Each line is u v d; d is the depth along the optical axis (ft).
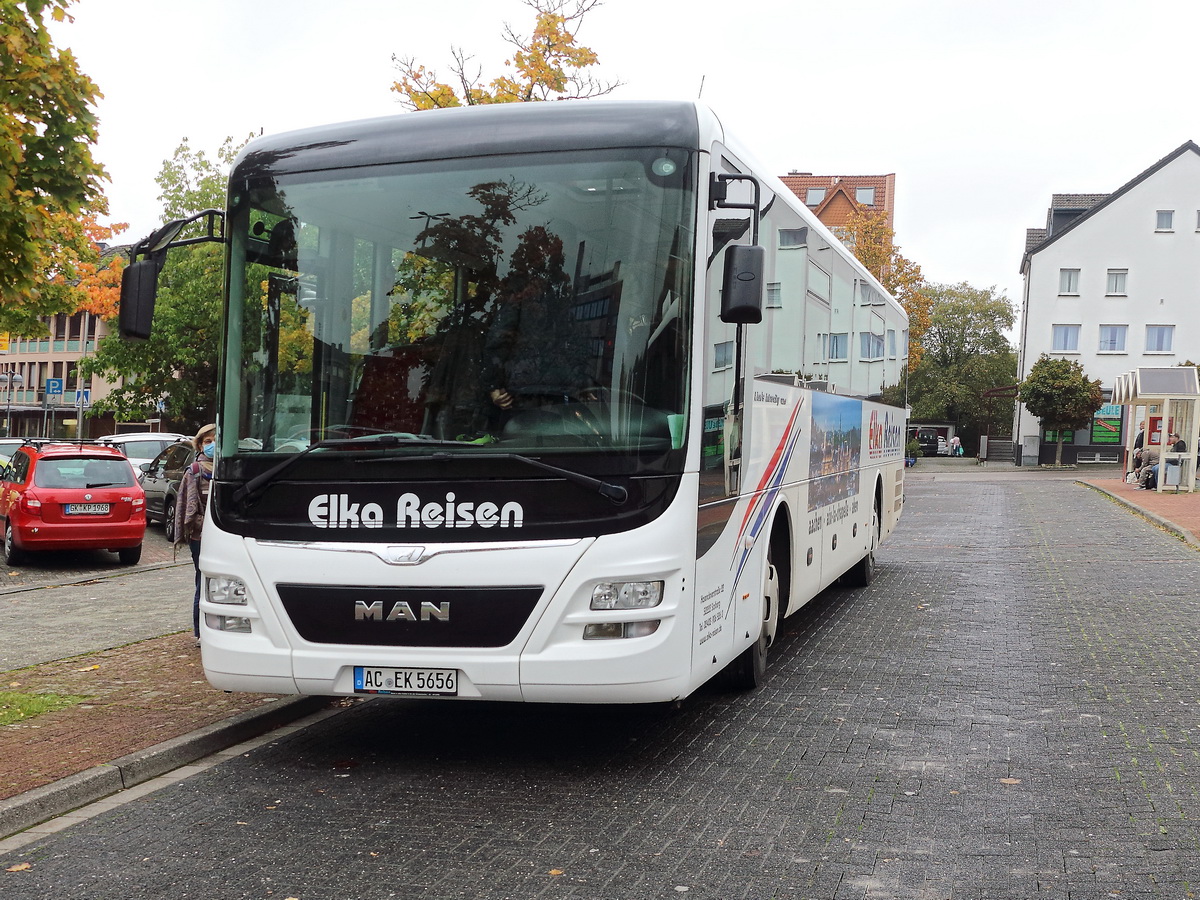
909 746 21.76
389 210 20.54
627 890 14.66
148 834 17.29
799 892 14.53
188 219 21.53
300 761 21.49
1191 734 22.40
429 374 19.90
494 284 19.95
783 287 27.25
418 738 23.03
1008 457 221.25
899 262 166.09
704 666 20.59
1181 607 39.22
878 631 34.88
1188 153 187.52
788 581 28.66
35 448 60.85
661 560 19.12
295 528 20.01
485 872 15.38
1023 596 42.50
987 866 15.38
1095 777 19.58
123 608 42.22
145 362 126.52
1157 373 100.94
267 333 20.79
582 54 50.60
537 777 20.07
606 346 19.51
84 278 90.48
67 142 31.27
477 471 19.27
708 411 20.56
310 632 19.86
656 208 19.83
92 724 23.24
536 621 19.01
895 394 49.39
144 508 59.77
